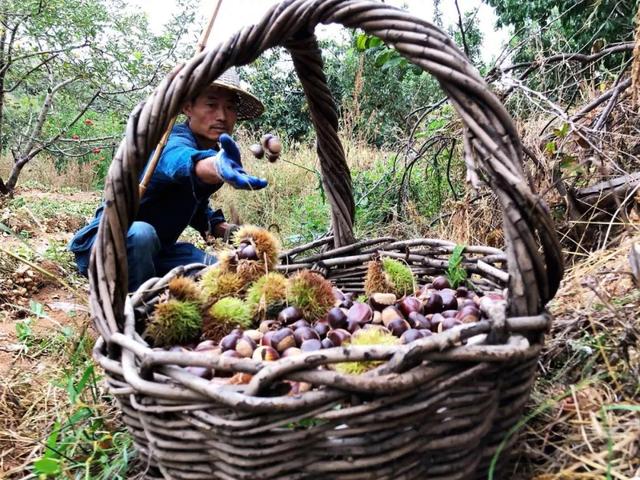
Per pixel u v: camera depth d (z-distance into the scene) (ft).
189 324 4.40
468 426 3.04
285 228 14.61
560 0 19.27
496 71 8.59
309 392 2.82
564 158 6.26
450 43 3.34
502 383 3.11
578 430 3.66
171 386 3.00
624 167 6.95
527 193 3.11
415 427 2.93
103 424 4.83
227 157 5.24
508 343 3.09
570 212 6.86
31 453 4.65
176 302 4.41
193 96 3.58
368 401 2.92
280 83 28.68
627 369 3.95
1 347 7.68
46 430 5.07
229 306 4.63
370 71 24.22
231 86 7.51
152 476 3.55
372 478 2.89
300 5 3.54
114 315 3.63
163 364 3.05
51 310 10.04
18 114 29.01
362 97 22.79
